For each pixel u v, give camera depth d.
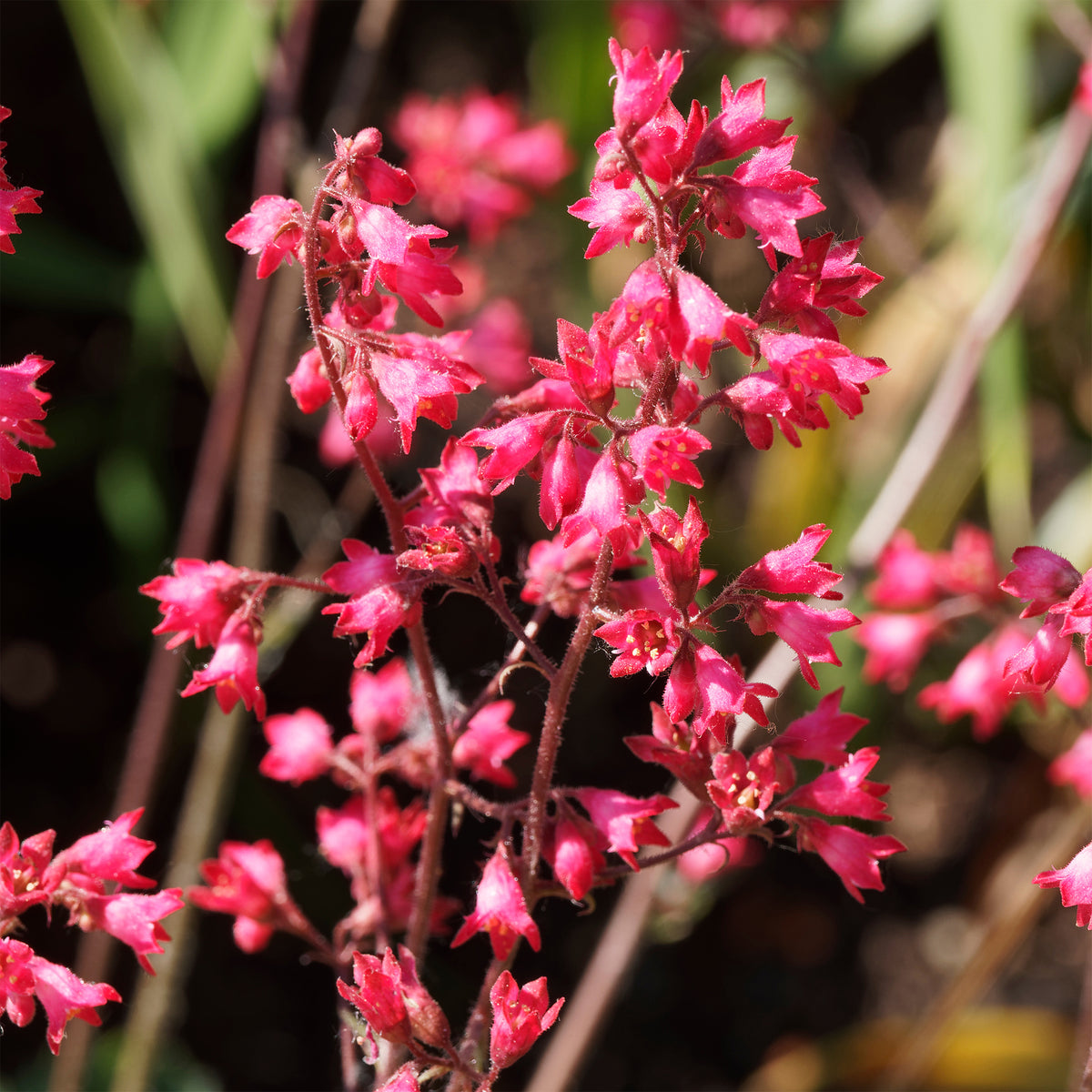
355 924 0.65
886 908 1.12
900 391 0.96
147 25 0.82
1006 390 0.79
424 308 0.60
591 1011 0.71
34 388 0.60
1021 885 0.80
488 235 0.84
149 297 0.96
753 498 1.06
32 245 0.96
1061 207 0.74
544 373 0.59
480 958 1.00
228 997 1.00
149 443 1.01
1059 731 0.91
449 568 0.60
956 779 1.17
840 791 0.61
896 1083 0.78
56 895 0.61
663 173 0.59
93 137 1.16
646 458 0.59
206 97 0.84
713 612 0.60
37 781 1.04
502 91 1.27
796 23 0.86
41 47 1.14
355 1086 0.64
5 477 0.60
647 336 0.59
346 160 0.60
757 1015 1.06
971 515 1.09
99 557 1.11
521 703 1.07
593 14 0.92
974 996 0.80
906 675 0.71
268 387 0.74
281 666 1.07
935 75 1.31
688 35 0.86
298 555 1.08
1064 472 1.18
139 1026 0.73
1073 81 0.94
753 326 0.59
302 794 1.04
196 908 0.73
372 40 0.81
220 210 0.97
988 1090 0.82
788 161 0.59
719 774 0.61
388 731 0.66
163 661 0.74
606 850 0.61
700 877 0.69
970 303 0.81
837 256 0.60
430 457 1.05
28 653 1.07
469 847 1.00
